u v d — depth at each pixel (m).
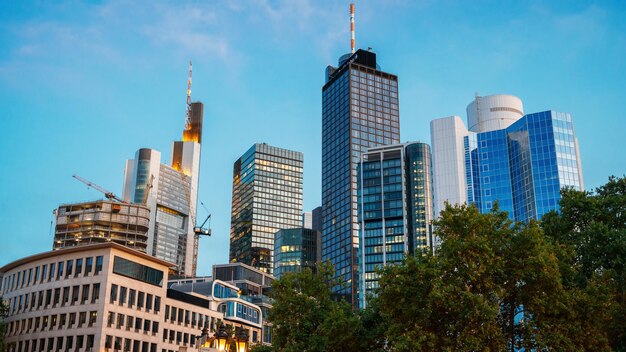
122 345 127.94
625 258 64.56
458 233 63.34
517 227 63.28
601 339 57.44
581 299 57.97
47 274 136.12
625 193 75.88
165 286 142.88
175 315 144.88
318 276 79.62
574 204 73.75
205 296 164.00
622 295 63.66
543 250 59.47
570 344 55.72
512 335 59.78
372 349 72.38
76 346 125.19
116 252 131.75
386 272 64.56
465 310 56.66
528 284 59.16
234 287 177.25
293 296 77.25
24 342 133.12
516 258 60.25
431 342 56.62
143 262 138.25
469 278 59.16
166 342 139.75
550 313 58.72
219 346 47.41
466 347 54.94
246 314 170.62
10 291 143.12
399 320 61.66
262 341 176.62
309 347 71.56
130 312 131.75
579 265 65.81
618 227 71.81
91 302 127.50
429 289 59.81
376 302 74.44
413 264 61.88
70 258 134.12
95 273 129.88
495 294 57.19
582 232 70.38
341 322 69.62
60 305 130.75
